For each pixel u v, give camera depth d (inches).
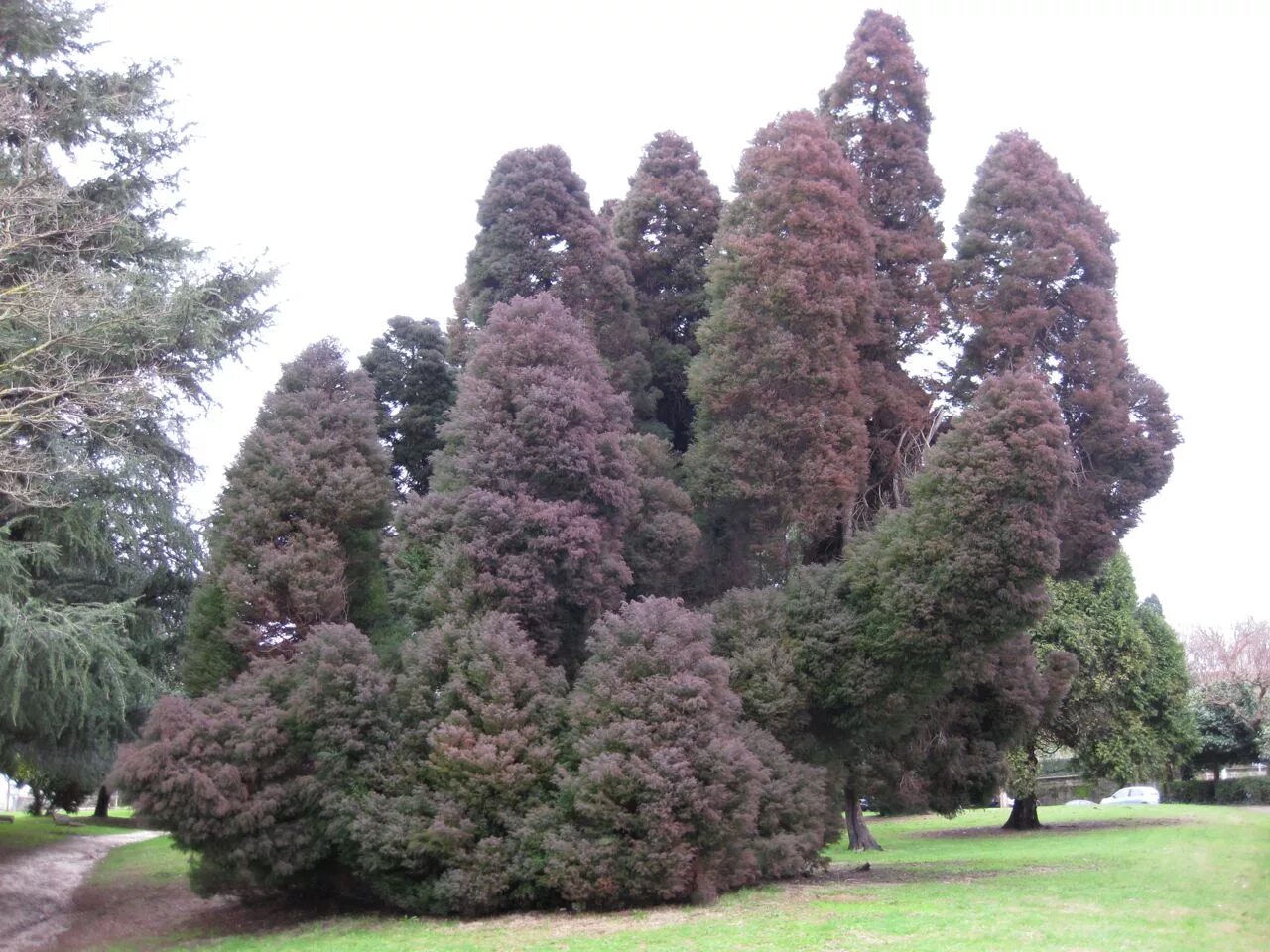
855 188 880.3
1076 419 901.8
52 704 732.7
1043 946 453.7
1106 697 1501.0
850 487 812.0
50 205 745.0
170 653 877.2
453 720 626.2
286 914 694.5
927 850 1088.8
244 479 748.0
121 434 812.6
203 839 618.2
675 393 1016.2
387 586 792.3
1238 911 557.3
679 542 800.3
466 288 1010.1
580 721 621.6
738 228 862.5
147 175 898.7
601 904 602.9
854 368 842.2
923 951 450.0
